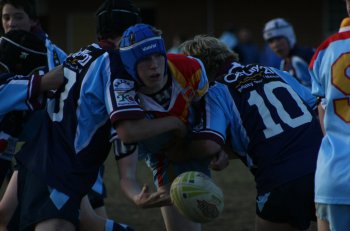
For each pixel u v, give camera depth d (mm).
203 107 14336
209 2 73688
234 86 14617
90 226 15336
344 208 12430
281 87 14766
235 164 33656
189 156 14438
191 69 13859
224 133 14133
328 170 12492
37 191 13539
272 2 72562
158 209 24438
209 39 15266
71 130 13539
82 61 13680
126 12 14328
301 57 26344
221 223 22141
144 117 13352
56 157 13594
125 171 14102
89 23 77750
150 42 12922
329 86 12633
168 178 15562
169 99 13781
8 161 15375
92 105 13438
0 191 23688
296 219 14172
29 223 13555
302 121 14430
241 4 73062
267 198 14211
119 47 13430
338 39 12688
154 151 14922
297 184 13922
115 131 13352
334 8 71750
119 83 13195
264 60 53969
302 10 72188
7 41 14578
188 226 15945
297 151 14133
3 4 17438
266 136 14234
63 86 13742
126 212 24062
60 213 13328
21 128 14742
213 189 13289
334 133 12641
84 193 13633
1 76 13961
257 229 14727
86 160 13602
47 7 78188
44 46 15000
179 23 74688
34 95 13781
